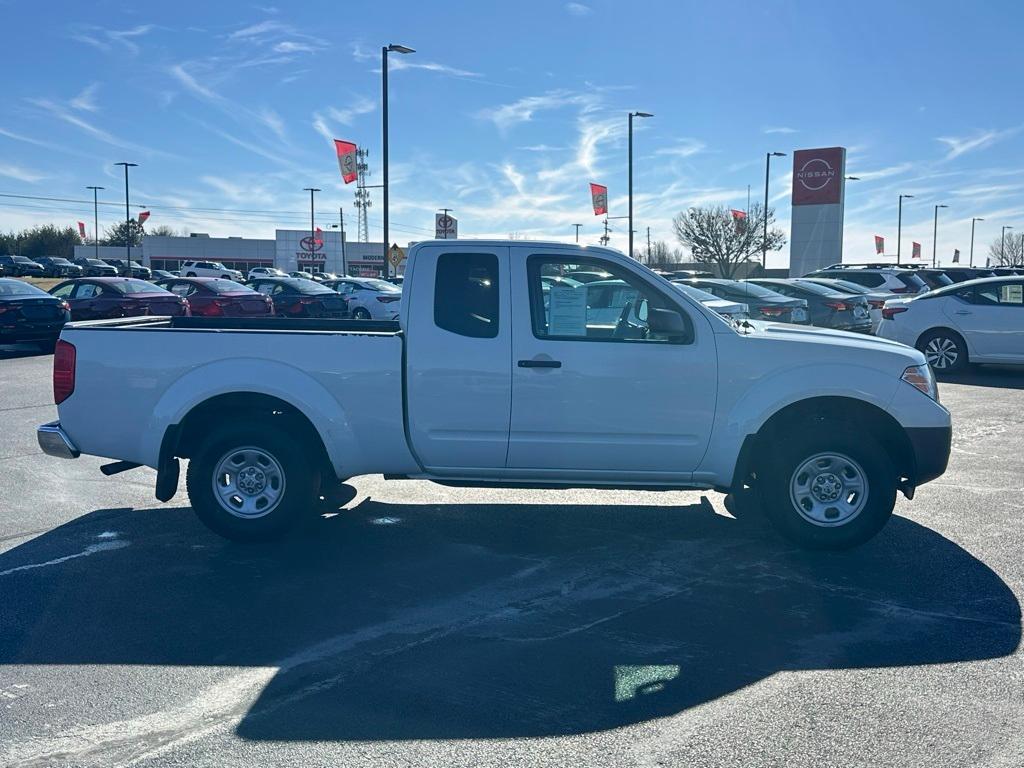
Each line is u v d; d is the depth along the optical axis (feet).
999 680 14.07
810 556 20.12
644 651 15.17
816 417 20.86
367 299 80.59
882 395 19.97
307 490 20.70
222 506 20.66
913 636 15.76
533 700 13.46
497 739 12.34
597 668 14.53
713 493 25.93
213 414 21.24
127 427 20.65
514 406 20.13
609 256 20.34
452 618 16.63
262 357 20.34
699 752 11.97
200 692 13.74
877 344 20.74
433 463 20.57
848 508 20.17
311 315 80.12
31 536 21.76
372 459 20.57
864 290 70.95
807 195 161.58
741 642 15.53
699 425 20.10
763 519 23.16
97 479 27.68
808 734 12.43
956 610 16.96
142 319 23.88
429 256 20.31
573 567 19.48
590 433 20.17
